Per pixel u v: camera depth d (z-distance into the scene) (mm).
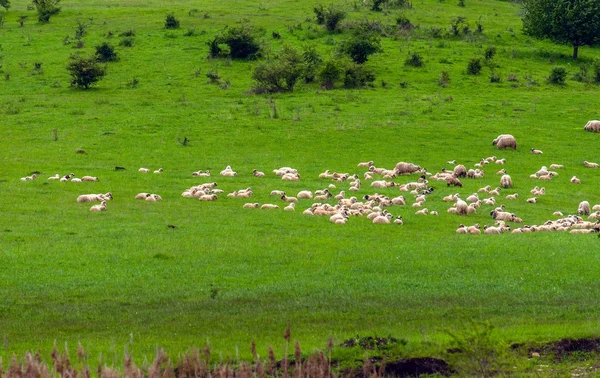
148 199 167500
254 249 127375
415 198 173875
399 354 74188
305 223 147750
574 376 71000
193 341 79438
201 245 129750
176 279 109750
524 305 95062
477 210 165000
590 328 81688
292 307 94750
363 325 85750
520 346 77188
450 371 71812
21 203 162250
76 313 92750
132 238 134125
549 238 137375
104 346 77625
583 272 113250
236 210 158750
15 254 122438
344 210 153500
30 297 100438
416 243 133000
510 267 116188
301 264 118375
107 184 182625
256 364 59938
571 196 183500
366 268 116000
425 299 98562
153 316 91125
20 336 83312
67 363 57906
